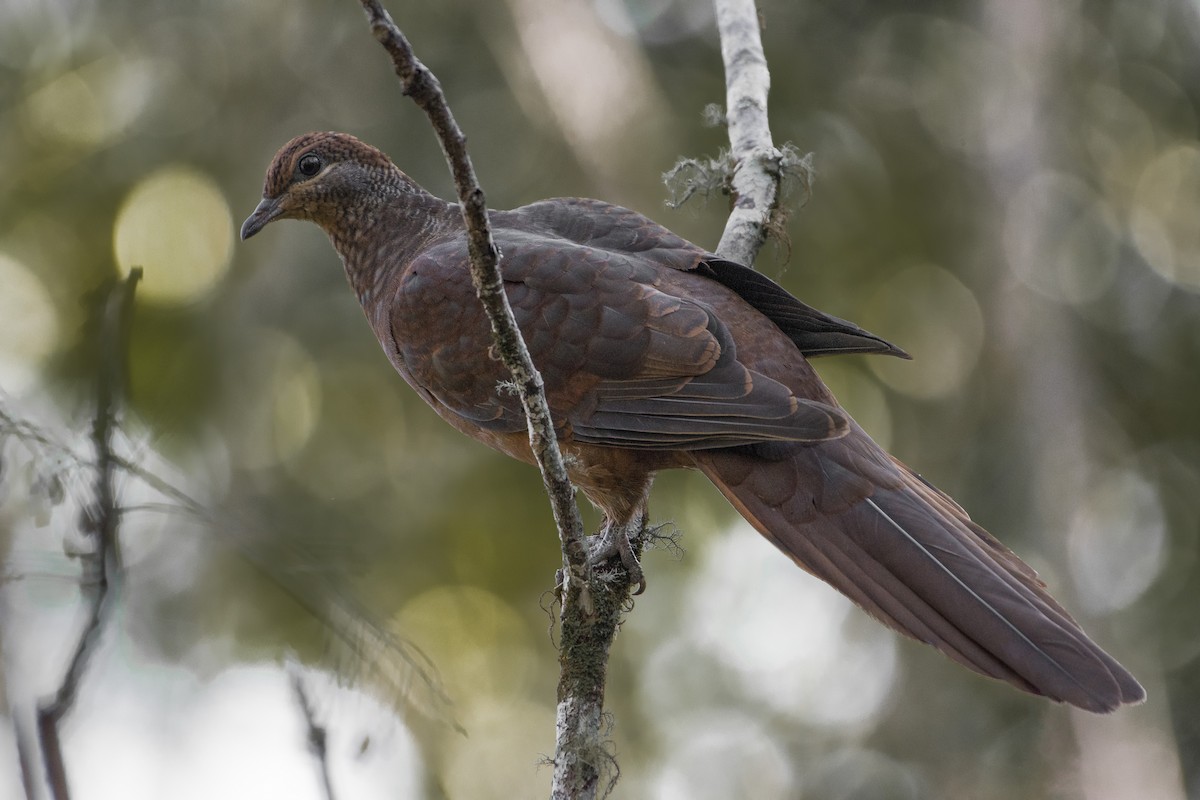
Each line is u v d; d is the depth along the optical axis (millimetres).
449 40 13656
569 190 13258
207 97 13688
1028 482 13789
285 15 13727
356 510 12430
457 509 12438
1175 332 14258
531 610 12227
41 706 3303
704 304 6688
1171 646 13484
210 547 10281
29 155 13461
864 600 5891
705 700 12930
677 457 6574
